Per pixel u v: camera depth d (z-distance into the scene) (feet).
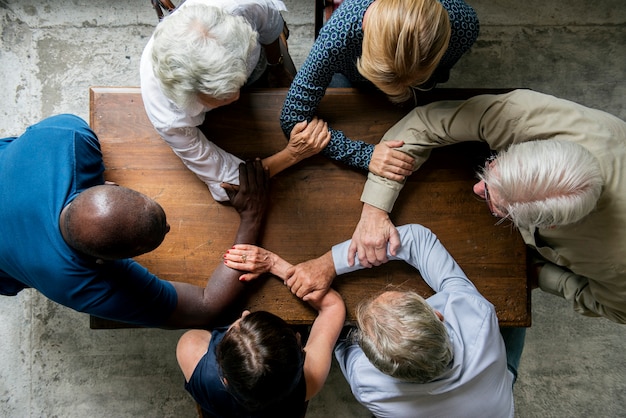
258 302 5.83
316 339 5.50
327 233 5.91
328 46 4.91
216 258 5.86
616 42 8.27
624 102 8.32
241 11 5.01
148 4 8.21
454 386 4.82
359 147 5.69
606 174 4.61
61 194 4.76
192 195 5.87
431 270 5.56
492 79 8.29
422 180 5.92
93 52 8.20
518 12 8.26
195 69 4.23
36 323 8.07
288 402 5.08
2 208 4.80
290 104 5.49
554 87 8.29
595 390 8.18
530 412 8.18
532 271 6.57
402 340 4.43
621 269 5.02
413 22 3.95
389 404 5.06
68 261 4.68
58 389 8.06
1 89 8.14
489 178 4.55
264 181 5.75
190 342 5.57
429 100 5.88
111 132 5.85
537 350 8.20
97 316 5.30
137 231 4.25
